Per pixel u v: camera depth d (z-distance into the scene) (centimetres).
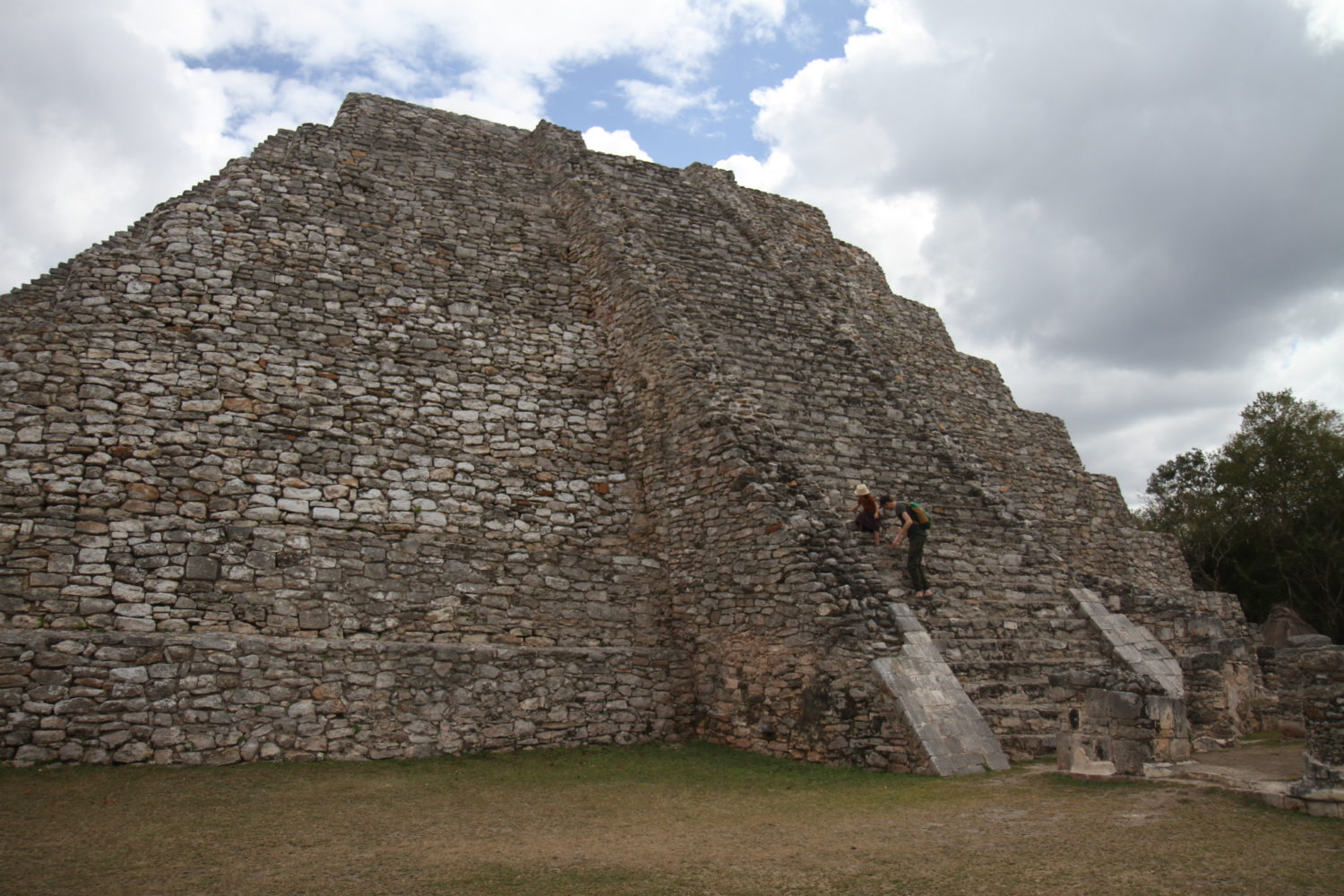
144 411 1347
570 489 1540
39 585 1117
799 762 1146
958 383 2727
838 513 1501
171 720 1026
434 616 1279
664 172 2283
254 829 794
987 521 1603
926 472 1661
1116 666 1340
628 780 1047
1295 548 3328
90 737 992
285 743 1062
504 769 1086
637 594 1418
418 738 1129
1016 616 1418
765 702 1228
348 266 1661
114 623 1120
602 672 1278
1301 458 3347
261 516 1339
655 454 1550
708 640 1338
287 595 1202
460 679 1180
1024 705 1195
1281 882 602
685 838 780
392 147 1969
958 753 1055
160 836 759
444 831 807
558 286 1831
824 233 2816
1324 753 791
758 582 1279
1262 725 1437
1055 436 2780
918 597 1349
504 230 1900
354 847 746
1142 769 924
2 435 1248
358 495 1411
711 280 1923
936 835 757
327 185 1777
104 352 1369
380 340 1585
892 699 1096
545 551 1392
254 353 1472
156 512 1286
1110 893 591
